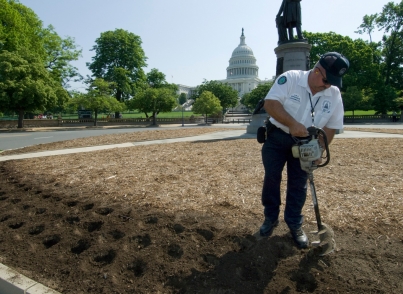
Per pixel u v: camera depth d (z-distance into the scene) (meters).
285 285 2.25
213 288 2.26
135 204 3.92
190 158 7.12
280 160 2.75
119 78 45.78
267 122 2.84
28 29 35.22
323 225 2.68
